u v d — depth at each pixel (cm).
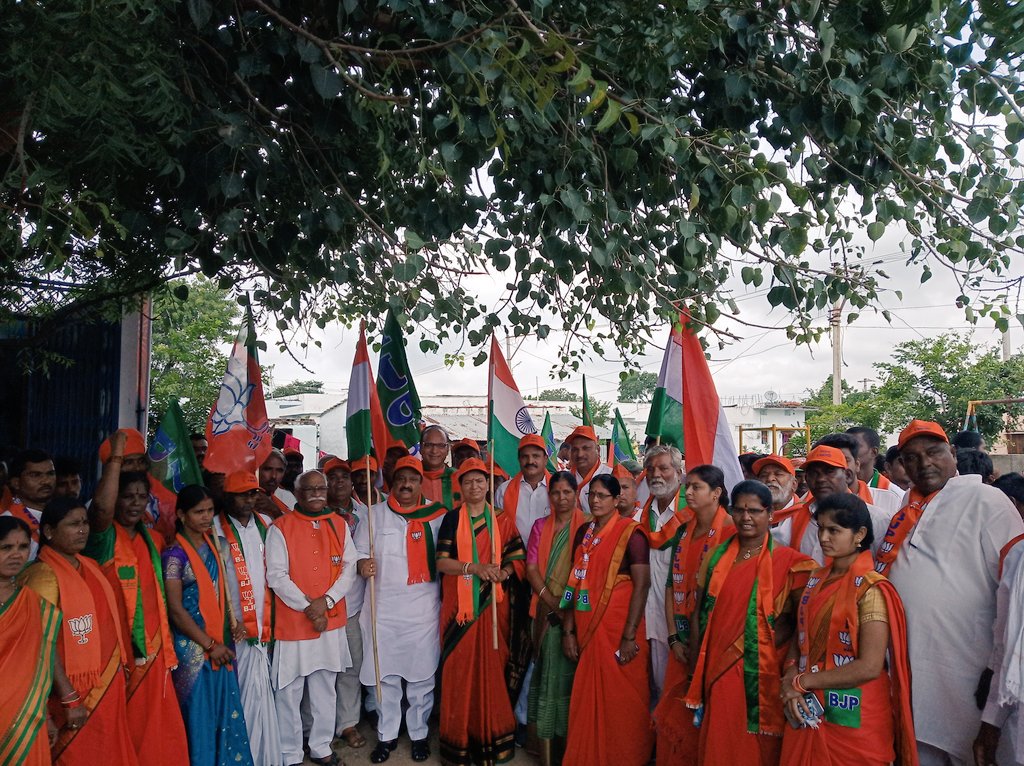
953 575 341
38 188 298
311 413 2470
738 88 321
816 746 316
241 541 464
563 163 347
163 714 390
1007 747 321
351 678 517
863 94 313
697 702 375
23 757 316
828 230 358
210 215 354
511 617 525
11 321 621
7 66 251
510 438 574
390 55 298
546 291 479
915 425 369
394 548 510
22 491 414
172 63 301
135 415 845
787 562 366
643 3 307
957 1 302
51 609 334
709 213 341
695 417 496
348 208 380
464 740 470
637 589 439
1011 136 327
